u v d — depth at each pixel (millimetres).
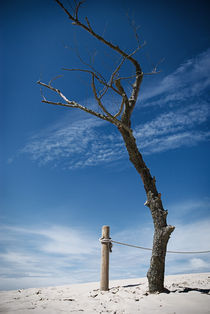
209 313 4605
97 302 5359
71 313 4609
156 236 6180
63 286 8008
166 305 5062
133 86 7492
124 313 4664
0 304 5273
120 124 6672
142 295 5828
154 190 6543
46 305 5098
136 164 6680
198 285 6777
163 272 6051
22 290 7328
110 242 6922
